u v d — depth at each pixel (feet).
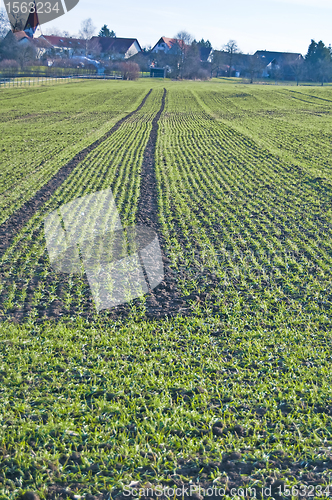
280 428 19.22
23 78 300.20
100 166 77.05
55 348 25.85
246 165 78.74
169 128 124.06
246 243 43.32
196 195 60.75
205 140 104.94
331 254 40.45
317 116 144.36
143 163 80.74
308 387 21.91
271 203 56.39
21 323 28.76
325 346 25.45
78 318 29.12
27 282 34.94
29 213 52.65
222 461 17.72
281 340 26.13
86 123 130.93
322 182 65.82
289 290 33.35
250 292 32.76
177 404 20.94
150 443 18.53
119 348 25.54
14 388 22.03
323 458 17.56
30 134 111.34
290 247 41.75
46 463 17.51
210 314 29.84
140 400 21.03
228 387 22.08
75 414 20.34
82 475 17.02
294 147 93.66
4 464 17.54
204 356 25.05
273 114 152.35
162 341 26.27
